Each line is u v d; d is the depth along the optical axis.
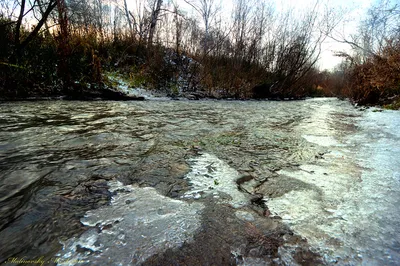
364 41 8.73
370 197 1.47
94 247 0.97
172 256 0.93
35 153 2.08
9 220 1.13
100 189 1.47
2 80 5.34
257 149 2.54
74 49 6.63
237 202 1.38
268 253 0.98
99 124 3.40
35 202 1.29
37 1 5.98
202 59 10.45
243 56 11.84
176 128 3.41
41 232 1.05
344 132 3.56
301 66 12.94
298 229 1.14
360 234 1.11
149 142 2.60
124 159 2.03
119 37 10.45
